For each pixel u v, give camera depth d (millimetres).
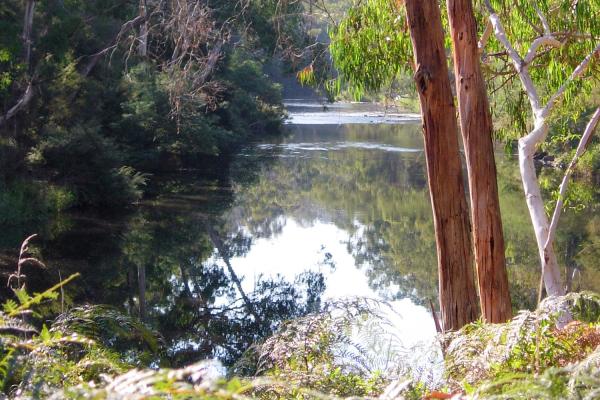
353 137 42469
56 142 21391
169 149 29031
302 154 35562
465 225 7141
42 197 19828
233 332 11562
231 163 32594
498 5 9273
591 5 8555
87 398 1199
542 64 9359
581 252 15789
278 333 3367
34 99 22266
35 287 13922
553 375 1425
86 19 24344
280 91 45719
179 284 14633
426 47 6977
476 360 2779
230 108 38188
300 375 2900
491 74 9961
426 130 7082
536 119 8094
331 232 19844
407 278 14492
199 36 17453
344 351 3227
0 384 1521
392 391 1434
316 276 14977
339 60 9508
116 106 28906
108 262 16141
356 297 3500
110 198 22062
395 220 21391
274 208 23422
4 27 19250
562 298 2689
